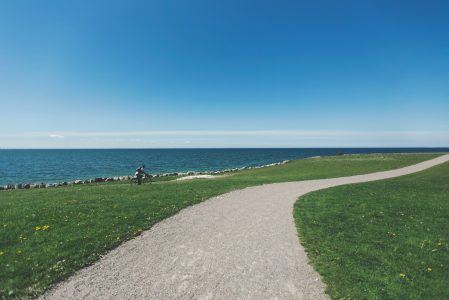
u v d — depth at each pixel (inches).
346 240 615.8
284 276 456.1
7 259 478.9
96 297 390.0
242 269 477.1
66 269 458.0
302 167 2470.5
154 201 925.2
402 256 541.3
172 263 494.9
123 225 671.1
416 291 423.8
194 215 792.9
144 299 387.9
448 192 1180.5
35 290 400.5
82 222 674.8
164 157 7844.5
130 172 3634.4
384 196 1069.1
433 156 2915.8
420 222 750.5
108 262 494.0
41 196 1022.4
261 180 1605.6
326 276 456.4
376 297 401.7
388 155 3169.3
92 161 6058.1
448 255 555.5
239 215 801.6
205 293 404.8
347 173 1947.6
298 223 728.3
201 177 2046.0
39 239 565.0
